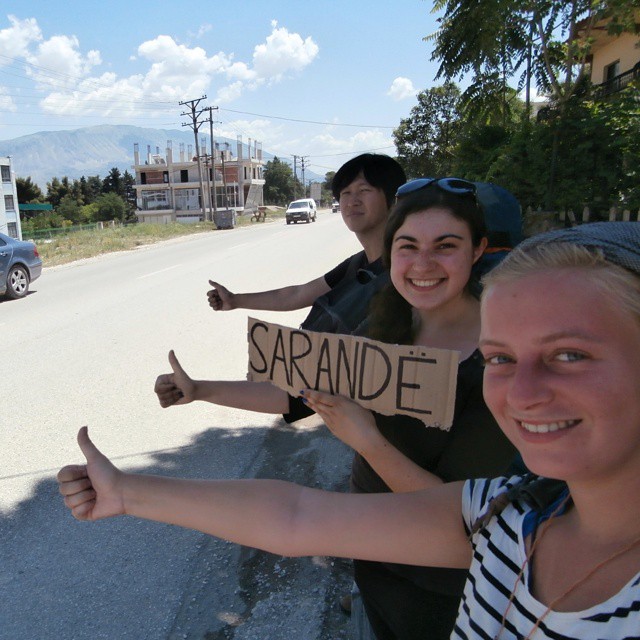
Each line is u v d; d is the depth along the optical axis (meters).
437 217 1.50
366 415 1.33
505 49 10.02
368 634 2.15
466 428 1.39
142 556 2.98
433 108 24.84
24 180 73.44
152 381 5.64
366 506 1.08
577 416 0.72
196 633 2.46
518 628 0.83
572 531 0.82
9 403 5.20
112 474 1.11
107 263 17.39
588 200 7.61
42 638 2.46
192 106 52.06
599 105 8.25
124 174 98.00
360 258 2.60
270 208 92.50
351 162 2.29
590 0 8.81
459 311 1.60
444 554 1.03
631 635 0.71
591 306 0.71
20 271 11.19
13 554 3.04
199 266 15.05
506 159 8.14
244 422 4.63
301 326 2.19
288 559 2.90
